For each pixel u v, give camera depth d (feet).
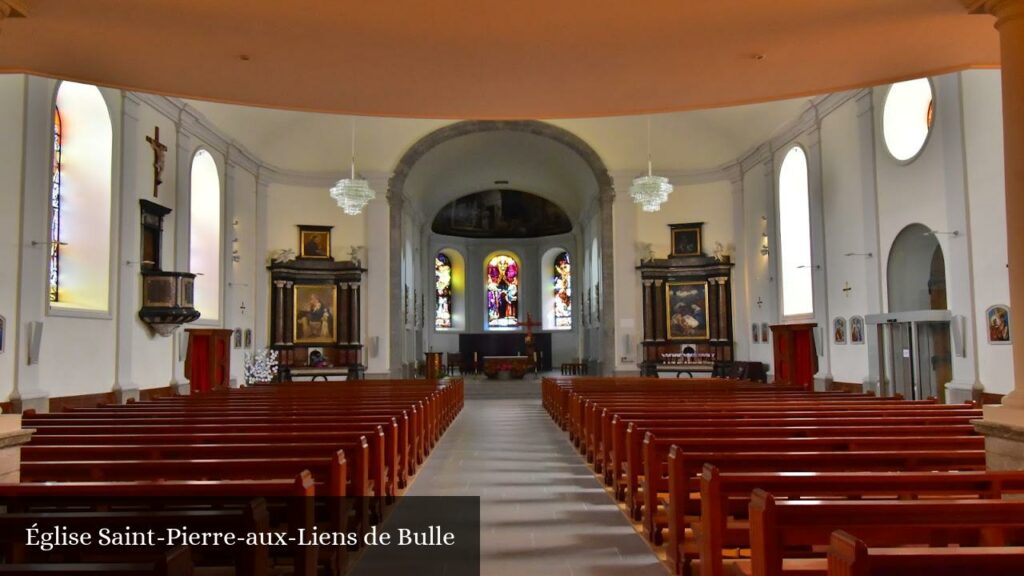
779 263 63.67
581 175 87.56
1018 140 17.69
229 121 62.23
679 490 16.08
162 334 49.90
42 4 19.56
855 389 50.37
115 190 45.16
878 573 7.25
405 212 83.15
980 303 37.63
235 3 19.70
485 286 115.44
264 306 71.00
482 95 27.68
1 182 35.40
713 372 73.00
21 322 36.24
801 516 9.72
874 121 47.83
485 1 19.76
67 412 27.84
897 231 45.29
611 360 76.28
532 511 22.95
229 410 28.78
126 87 26.30
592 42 22.53
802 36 22.13
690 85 26.68
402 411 28.27
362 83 26.18
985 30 21.80
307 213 75.31
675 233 76.48
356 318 73.87
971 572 7.32
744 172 72.43
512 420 51.75
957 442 18.79
